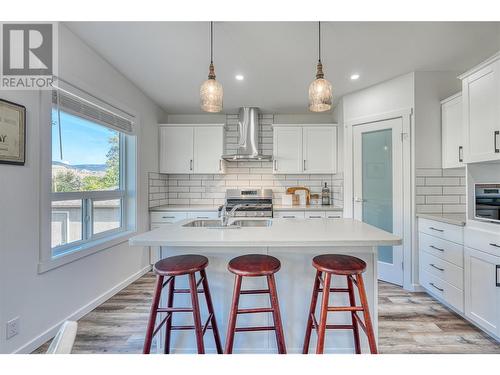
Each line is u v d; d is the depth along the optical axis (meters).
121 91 2.75
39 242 1.78
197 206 3.82
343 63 2.51
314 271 1.70
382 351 1.75
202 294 1.72
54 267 1.89
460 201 2.70
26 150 1.68
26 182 1.68
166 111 4.08
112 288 2.62
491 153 1.89
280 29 1.96
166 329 1.58
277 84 3.01
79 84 2.10
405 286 2.78
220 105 1.72
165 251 1.73
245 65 2.54
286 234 1.65
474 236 1.98
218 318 1.70
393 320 2.14
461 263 2.11
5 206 1.55
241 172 4.17
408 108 2.75
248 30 1.97
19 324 1.63
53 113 2.05
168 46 2.20
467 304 2.04
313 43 2.16
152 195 3.61
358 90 3.19
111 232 2.79
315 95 1.64
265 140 4.14
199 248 1.71
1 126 1.51
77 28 1.96
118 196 2.88
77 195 2.28
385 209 2.98
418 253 2.70
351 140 3.28
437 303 2.44
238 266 1.39
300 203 3.99
